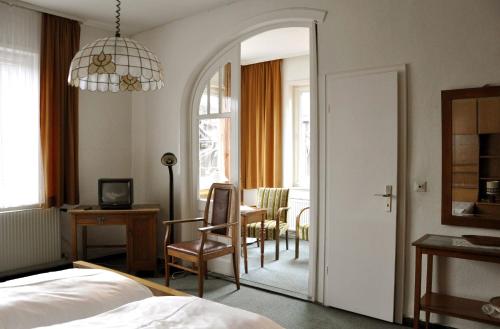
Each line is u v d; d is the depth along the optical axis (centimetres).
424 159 285
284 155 596
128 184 414
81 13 417
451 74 274
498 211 258
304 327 290
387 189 297
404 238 294
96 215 397
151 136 474
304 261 466
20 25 390
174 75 443
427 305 257
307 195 573
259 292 363
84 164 455
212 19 403
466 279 271
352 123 315
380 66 301
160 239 467
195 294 357
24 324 161
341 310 322
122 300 193
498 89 255
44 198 405
